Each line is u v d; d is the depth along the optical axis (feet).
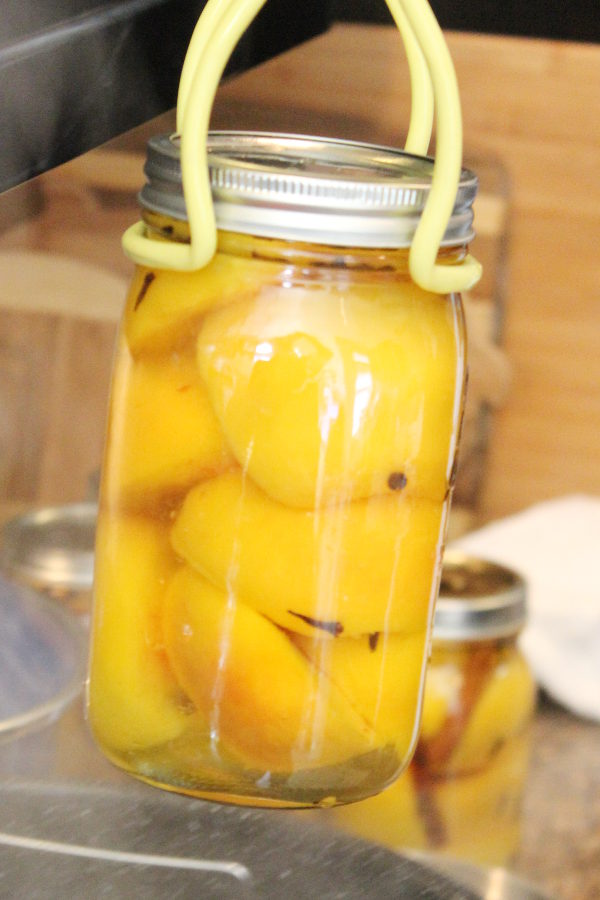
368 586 1.65
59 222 5.85
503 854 3.25
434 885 2.22
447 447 1.69
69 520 3.88
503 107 6.17
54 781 2.37
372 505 1.63
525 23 2.70
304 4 2.45
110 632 1.71
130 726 1.70
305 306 1.59
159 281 1.64
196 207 1.53
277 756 1.67
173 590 1.66
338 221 1.55
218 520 1.62
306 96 6.16
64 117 1.72
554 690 4.06
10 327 5.93
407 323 1.61
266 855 2.24
